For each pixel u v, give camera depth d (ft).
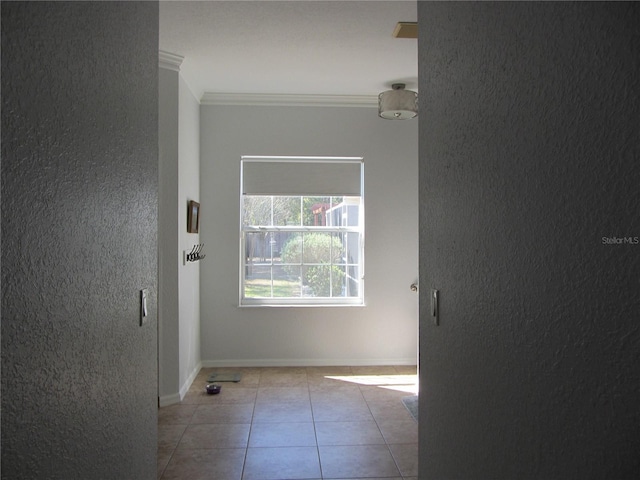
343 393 13.79
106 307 4.39
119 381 4.75
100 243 4.23
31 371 3.08
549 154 3.26
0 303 2.73
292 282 16.81
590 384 2.88
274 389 14.15
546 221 3.31
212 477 9.09
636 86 2.47
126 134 4.91
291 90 15.61
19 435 2.95
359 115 16.47
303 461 9.73
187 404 12.96
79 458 3.82
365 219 16.53
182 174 13.56
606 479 2.76
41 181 3.17
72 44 3.63
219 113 16.17
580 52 2.91
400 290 16.65
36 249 3.12
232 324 16.38
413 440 10.70
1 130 2.71
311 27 10.77
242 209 16.62
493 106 4.11
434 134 5.74
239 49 12.05
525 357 3.61
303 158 16.55
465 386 4.79
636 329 2.51
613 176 2.64
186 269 14.14
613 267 2.66
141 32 5.40
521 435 3.70
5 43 2.74
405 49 12.05
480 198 4.39
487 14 4.23
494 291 4.12
